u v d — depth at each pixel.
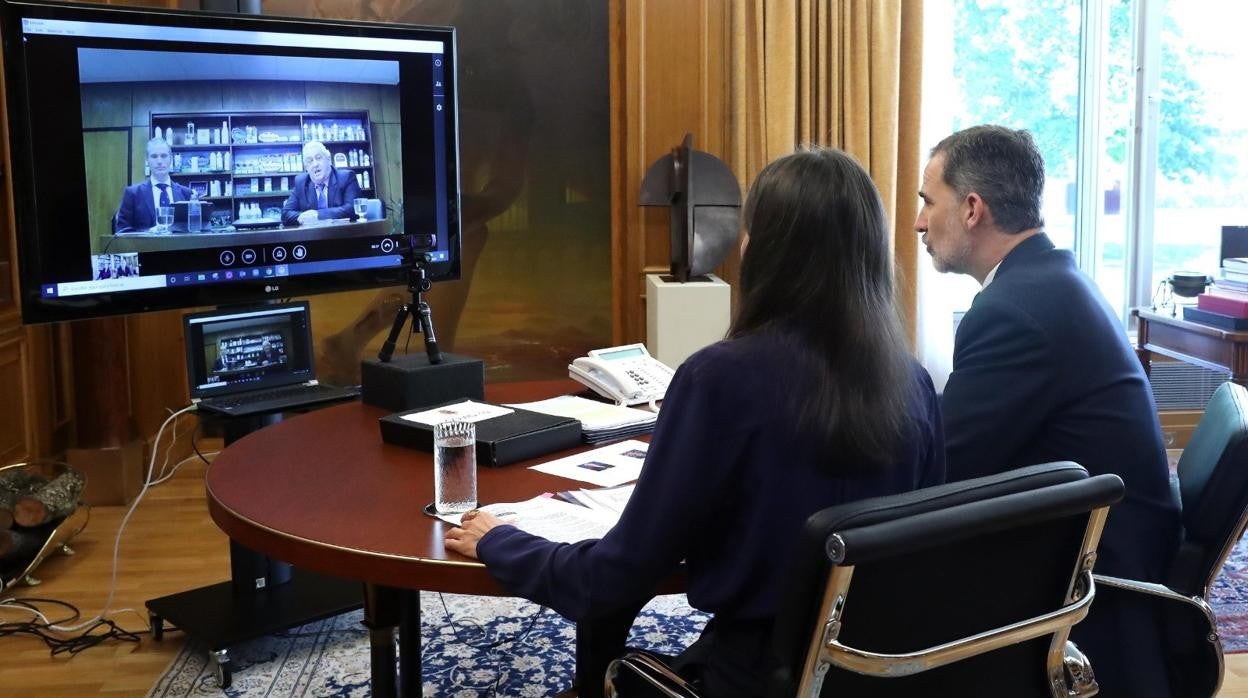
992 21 5.28
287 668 2.89
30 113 2.50
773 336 1.38
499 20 4.77
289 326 2.87
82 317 2.60
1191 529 1.82
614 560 1.38
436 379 2.50
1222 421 1.86
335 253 2.91
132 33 2.59
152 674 2.88
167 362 4.70
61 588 3.48
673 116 4.76
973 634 1.31
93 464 4.29
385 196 2.96
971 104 5.34
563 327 4.95
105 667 2.92
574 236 4.91
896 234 4.98
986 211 2.10
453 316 4.90
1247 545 3.76
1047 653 1.41
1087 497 1.27
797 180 1.39
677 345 4.41
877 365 1.36
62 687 2.80
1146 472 1.91
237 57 2.72
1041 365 1.95
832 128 4.82
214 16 2.68
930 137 5.05
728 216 4.49
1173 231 5.30
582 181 4.88
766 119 4.78
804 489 1.36
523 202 4.87
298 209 2.84
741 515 1.38
